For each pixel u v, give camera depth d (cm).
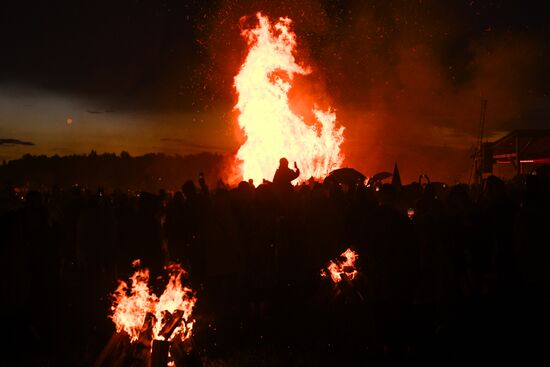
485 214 888
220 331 910
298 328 911
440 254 834
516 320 841
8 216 856
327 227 1074
